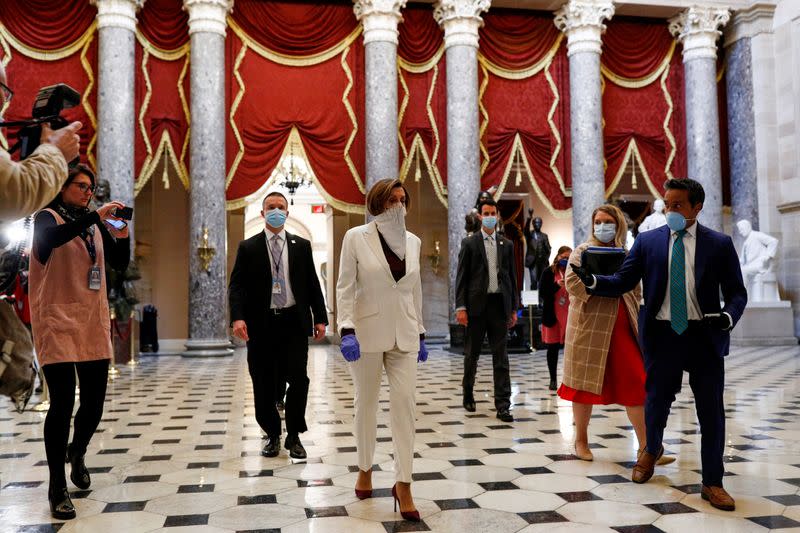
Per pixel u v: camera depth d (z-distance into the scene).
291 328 4.46
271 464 4.26
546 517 3.15
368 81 14.45
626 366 4.16
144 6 13.88
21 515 3.25
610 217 4.38
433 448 4.68
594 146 15.07
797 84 15.51
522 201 19.53
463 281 6.01
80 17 13.62
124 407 6.75
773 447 4.66
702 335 3.45
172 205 16.83
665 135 16.12
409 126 15.02
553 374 7.64
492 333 5.93
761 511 3.22
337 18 14.82
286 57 14.57
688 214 3.50
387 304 3.26
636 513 3.20
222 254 13.54
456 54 14.70
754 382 8.34
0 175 1.72
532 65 15.66
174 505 3.39
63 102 2.31
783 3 15.80
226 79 14.27
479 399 7.05
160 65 13.98
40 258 3.21
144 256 16.56
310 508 3.32
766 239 15.23
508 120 15.47
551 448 4.66
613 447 4.68
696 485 3.68
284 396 5.89
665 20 16.36
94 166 13.52
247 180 14.25
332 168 14.62
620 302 4.25
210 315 13.31
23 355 2.05
